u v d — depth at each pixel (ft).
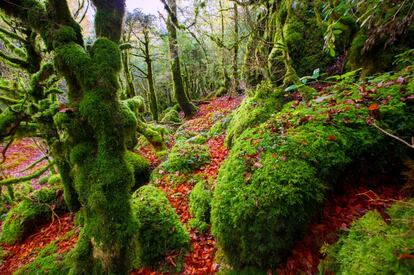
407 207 5.02
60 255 11.37
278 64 20.21
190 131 29.50
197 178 15.44
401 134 7.55
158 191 11.72
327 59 17.66
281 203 7.09
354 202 7.29
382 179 7.63
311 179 7.31
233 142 17.02
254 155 9.24
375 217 5.46
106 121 6.85
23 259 13.92
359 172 7.84
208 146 20.85
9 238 16.48
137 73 80.12
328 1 7.39
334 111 9.19
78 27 7.31
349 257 4.95
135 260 9.50
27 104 9.79
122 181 7.09
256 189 7.82
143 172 18.99
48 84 11.08
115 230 6.95
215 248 9.70
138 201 10.77
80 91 7.28
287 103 14.99
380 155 7.65
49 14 6.88
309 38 18.90
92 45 7.18
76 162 7.23
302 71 18.81
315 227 7.13
